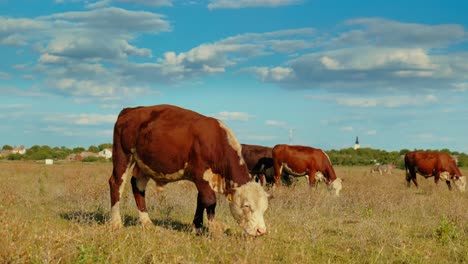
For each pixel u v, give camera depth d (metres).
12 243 6.25
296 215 10.57
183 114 9.39
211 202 8.95
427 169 24.70
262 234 8.28
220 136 9.05
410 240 9.06
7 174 25.05
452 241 8.83
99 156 85.31
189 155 9.05
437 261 7.62
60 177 22.83
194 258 6.64
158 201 12.75
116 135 9.99
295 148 20.08
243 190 8.43
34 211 11.46
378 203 13.70
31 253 6.07
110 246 6.82
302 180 25.44
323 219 11.41
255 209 8.31
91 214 11.20
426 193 20.00
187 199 12.79
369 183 22.78
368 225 9.62
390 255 7.90
